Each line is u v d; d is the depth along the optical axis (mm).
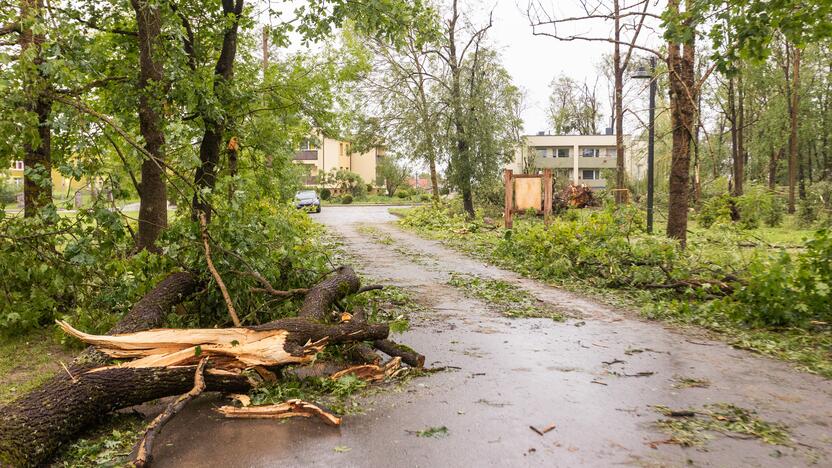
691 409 4398
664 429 4012
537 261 12266
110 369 4246
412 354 5492
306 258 7586
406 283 10859
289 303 6715
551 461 3512
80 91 7762
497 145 28188
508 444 3762
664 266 10016
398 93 29062
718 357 5918
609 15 9797
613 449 3680
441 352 6105
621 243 10750
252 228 6754
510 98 28375
